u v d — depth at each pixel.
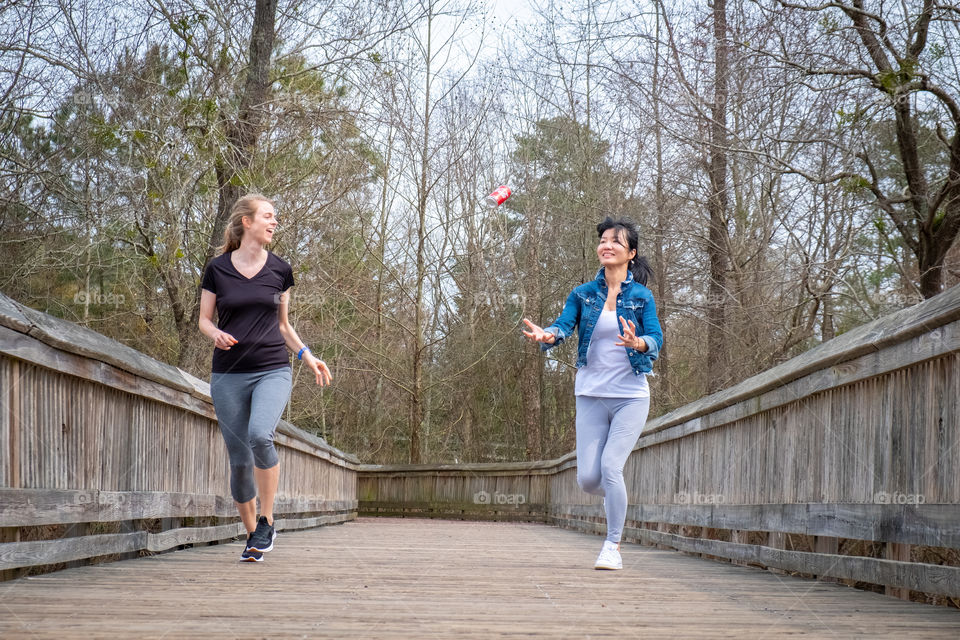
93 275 12.61
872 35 8.95
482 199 23.03
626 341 4.50
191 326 11.36
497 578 4.09
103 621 2.52
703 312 13.62
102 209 10.30
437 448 25.91
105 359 4.10
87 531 4.12
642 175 15.45
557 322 4.86
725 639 2.45
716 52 10.44
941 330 3.21
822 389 4.35
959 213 8.88
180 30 9.80
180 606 2.85
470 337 23.19
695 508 6.53
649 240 13.67
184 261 12.12
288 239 12.26
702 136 10.79
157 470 5.00
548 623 2.69
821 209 10.59
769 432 5.19
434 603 3.10
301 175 12.14
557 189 21.22
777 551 4.83
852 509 3.99
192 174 10.22
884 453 3.77
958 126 8.49
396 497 20.48
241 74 11.14
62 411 3.82
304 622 2.59
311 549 5.99
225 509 6.41
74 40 9.55
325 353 20.91
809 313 11.33
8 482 3.38
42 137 9.97
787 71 9.43
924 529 3.34
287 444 8.48
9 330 3.30
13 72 9.14
